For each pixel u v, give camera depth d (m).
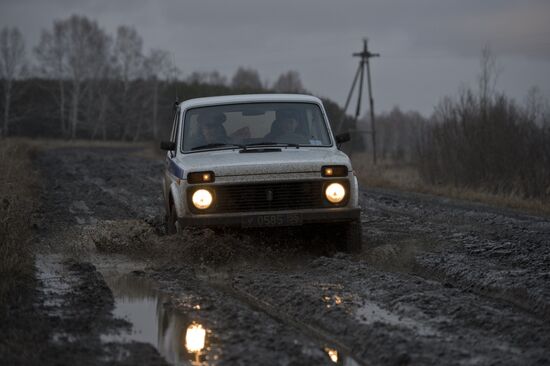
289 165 19.47
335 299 14.90
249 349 11.68
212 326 13.16
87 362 11.02
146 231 22.27
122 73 175.62
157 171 59.53
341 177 19.69
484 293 16.31
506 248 20.92
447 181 47.19
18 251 18.47
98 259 20.25
